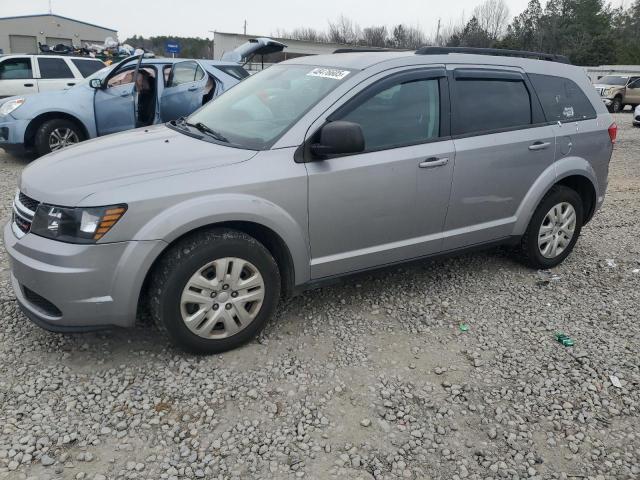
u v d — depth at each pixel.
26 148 8.27
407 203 3.63
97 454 2.44
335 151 3.08
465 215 3.98
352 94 3.39
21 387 2.85
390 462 2.47
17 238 2.97
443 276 4.49
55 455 2.42
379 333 3.56
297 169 3.18
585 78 4.77
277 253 3.33
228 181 2.99
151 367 3.07
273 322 3.62
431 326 3.68
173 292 2.94
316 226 3.31
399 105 3.59
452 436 2.66
